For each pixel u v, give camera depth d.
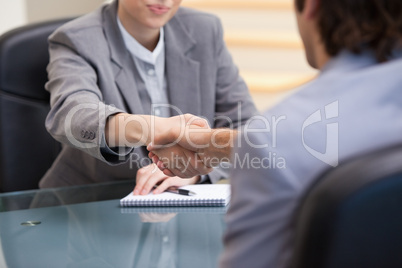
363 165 0.60
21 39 2.20
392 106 0.67
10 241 1.29
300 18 0.80
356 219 0.59
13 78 2.18
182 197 1.57
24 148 2.21
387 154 0.60
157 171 1.69
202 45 2.15
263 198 0.68
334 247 0.59
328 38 0.75
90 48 1.98
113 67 2.02
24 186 2.22
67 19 2.28
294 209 0.66
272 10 4.88
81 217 1.47
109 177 2.01
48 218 1.47
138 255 1.17
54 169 2.09
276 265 0.67
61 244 1.26
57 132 1.78
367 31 0.72
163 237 1.28
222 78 2.21
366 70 0.70
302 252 0.61
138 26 2.00
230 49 4.74
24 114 2.21
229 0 4.77
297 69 4.74
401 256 0.61
